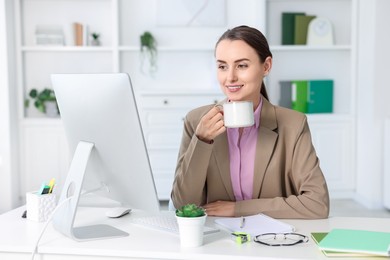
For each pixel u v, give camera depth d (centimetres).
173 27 536
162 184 507
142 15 534
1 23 486
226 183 196
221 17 534
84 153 163
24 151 507
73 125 173
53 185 187
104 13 530
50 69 532
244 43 176
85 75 162
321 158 516
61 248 150
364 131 499
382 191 485
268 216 182
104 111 160
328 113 526
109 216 188
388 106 480
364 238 149
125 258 148
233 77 178
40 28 521
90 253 149
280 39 533
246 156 195
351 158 520
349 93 541
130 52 536
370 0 484
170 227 167
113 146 163
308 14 533
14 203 500
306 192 187
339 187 521
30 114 532
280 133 195
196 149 181
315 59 538
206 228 165
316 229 169
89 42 525
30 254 153
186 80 541
